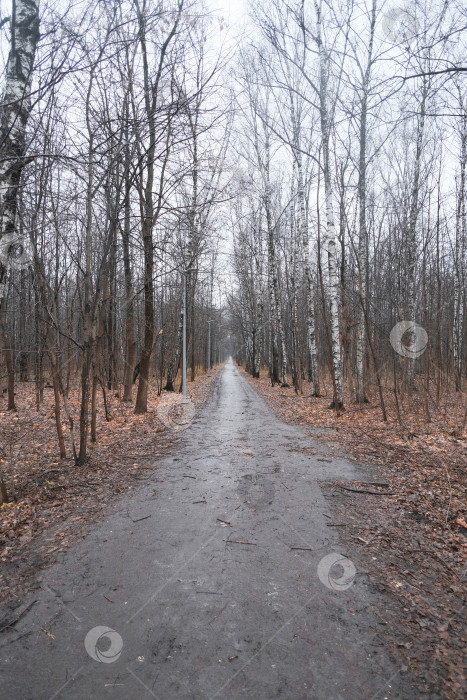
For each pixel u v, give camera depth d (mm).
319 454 7875
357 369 14188
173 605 3217
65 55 4367
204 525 4711
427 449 7836
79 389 18609
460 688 2373
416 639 2795
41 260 7070
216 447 8680
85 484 6176
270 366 28625
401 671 2514
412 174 16656
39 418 11812
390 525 4652
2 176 4574
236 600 3270
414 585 3451
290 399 17797
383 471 6684
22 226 6082
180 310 22562
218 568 3766
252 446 8711
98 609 3178
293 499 5488
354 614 3076
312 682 2441
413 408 12188
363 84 10312
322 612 3107
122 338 20156
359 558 3920
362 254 13734
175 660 2643
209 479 6438
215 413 13953
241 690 2389
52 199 6301
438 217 11219
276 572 3689
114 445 8750
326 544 4215
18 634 2910
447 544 4156
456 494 5438
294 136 16844
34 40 4637
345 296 13695
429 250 14812
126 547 4191
